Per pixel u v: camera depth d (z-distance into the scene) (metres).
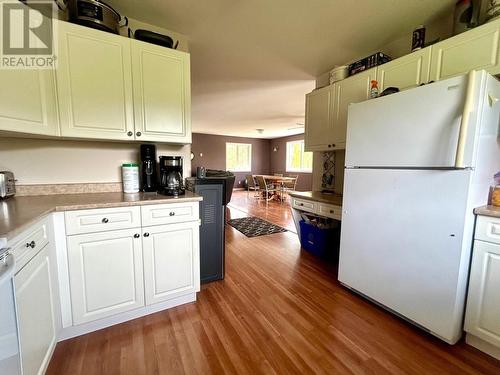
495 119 1.37
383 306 1.75
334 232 2.73
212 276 2.20
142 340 1.45
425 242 1.44
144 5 1.75
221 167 9.76
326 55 2.57
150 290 1.64
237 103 4.57
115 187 1.97
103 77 1.59
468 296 1.38
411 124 1.46
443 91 1.31
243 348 1.40
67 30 1.46
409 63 1.85
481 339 1.37
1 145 1.61
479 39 1.48
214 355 1.34
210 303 1.86
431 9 1.81
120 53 1.63
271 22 1.98
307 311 1.76
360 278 1.86
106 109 1.61
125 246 1.53
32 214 1.11
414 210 1.48
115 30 1.65
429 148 1.39
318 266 2.57
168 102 1.83
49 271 1.23
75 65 1.50
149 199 1.59
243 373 1.23
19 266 0.94
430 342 1.45
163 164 1.89
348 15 1.89
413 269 1.51
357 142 1.81
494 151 1.42
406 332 1.54
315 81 3.33
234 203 6.70
